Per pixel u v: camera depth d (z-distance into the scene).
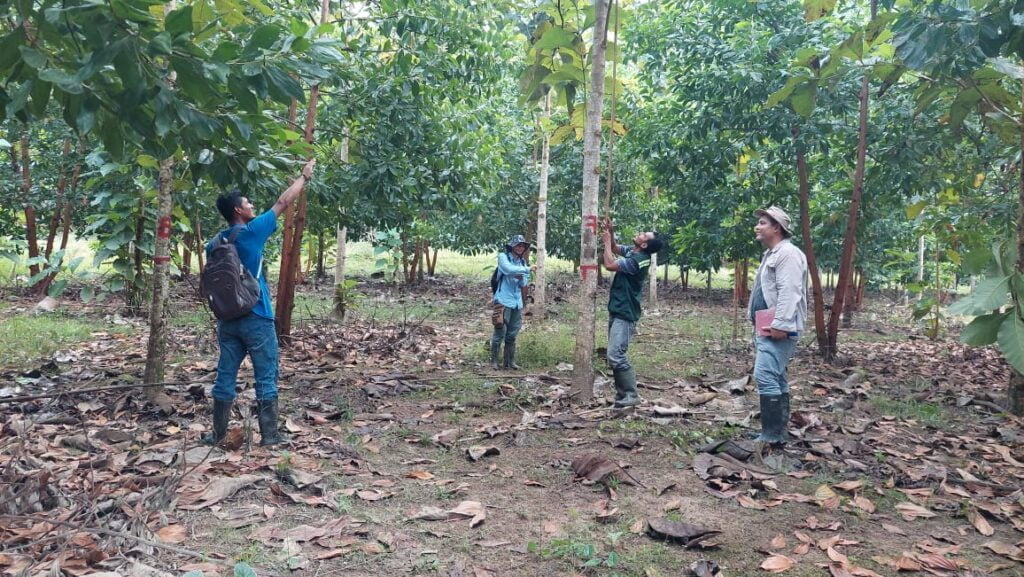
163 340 5.81
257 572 2.95
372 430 5.23
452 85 9.76
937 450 5.12
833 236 12.66
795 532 3.54
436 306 14.55
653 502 3.92
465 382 7.06
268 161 5.04
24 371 6.80
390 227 11.30
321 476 4.10
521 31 7.63
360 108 9.24
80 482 3.88
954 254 8.85
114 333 9.32
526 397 6.42
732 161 10.41
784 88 6.96
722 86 9.30
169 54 3.18
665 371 8.13
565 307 14.98
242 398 5.89
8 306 11.52
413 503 3.83
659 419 5.73
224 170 4.90
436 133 10.06
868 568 3.19
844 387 7.27
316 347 8.80
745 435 5.27
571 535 3.44
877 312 17.19
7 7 3.15
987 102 6.41
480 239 18.36
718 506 3.89
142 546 3.09
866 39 6.34
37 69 3.33
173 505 3.58
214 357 7.89
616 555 3.14
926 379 8.02
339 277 11.08
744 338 10.88
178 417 5.46
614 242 6.63
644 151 11.55
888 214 14.29
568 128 7.40
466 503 3.77
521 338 9.77
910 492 4.16
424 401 6.33
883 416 6.05
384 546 3.28
